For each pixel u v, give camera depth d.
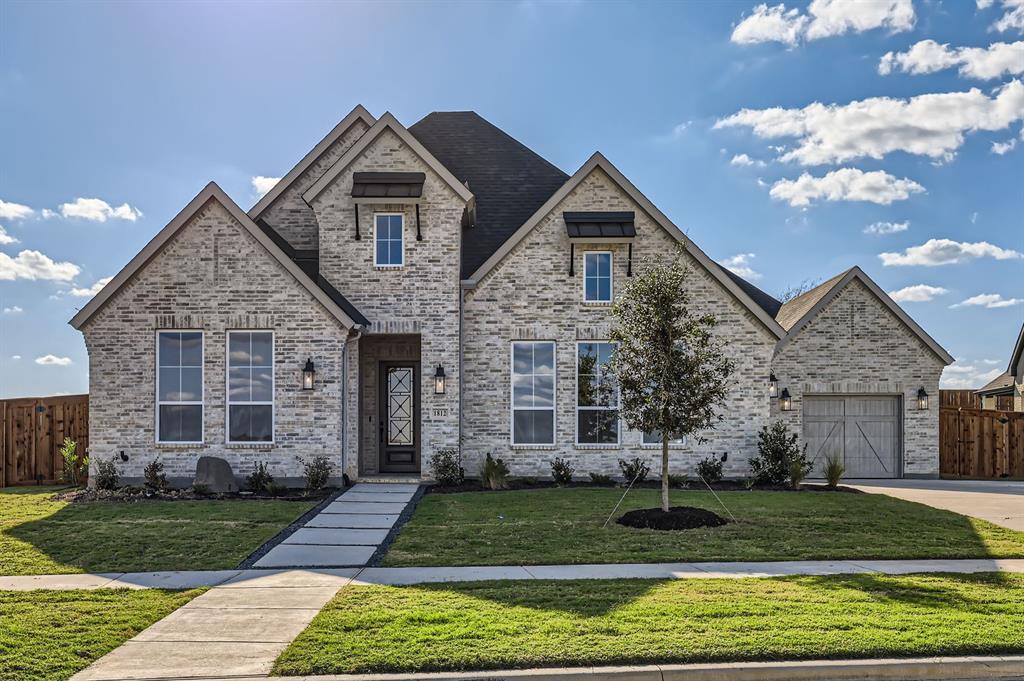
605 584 9.60
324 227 19.84
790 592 9.18
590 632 7.58
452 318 19.69
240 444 18.33
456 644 7.25
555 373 20.14
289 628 7.99
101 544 12.23
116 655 7.21
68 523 13.84
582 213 20.22
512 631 7.61
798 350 24.00
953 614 8.25
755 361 20.17
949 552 11.84
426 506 15.78
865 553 11.74
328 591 9.52
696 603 8.62
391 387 21.47
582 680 6.66
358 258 19.78
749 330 20.20
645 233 20.30
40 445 20.52
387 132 20.06
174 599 9.12
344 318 18.30
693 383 14.00
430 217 19.81
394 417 21.42
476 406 20.06
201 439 18.36
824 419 24.22
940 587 9.50
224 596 9.28
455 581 9.85
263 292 18.42
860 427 24.27
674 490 18.23
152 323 18.33
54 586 9.84
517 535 12.95
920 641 7.34
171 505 15.70
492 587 9.48
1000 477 24.48
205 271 18.44
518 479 19.56
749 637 7.42
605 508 15.51
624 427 20.02
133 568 10.80
